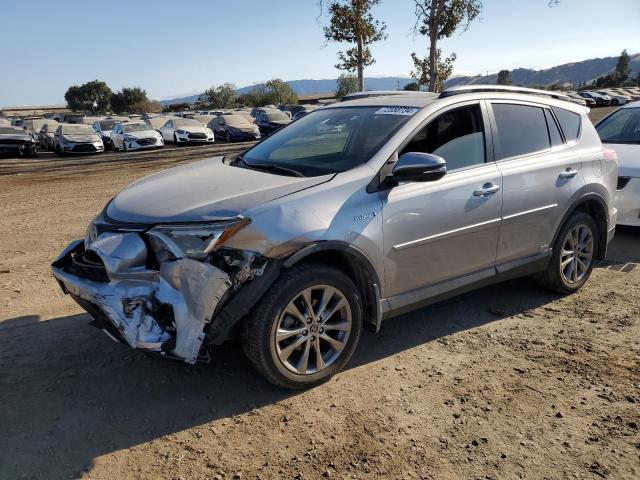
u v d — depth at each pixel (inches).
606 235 202.1
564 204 181.8
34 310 181.9
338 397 132.5
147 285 120.4
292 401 130.9
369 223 135.0
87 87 4522.6
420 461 110.0
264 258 121.0
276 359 126.8
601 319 176.2
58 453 111.9
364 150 147.6
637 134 289.0
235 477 105.6
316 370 134.8
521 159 171.8
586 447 114.0
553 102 190.2
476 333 167.3
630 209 255.8
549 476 105.6
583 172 188.4
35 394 132.2
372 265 136.9
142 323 117.3
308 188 131.8
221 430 119.9
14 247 262.7
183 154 847.7
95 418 123.5
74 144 893.2
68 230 298.7
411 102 162.9
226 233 117.6
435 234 148.6
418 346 159.2
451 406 128.8
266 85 3218.5
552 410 127.0
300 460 110.3
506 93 177.0
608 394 133.3
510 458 110.7
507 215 165.3
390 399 131.6
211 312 117.6
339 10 903.1
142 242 121.9
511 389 135.8
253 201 125.8
